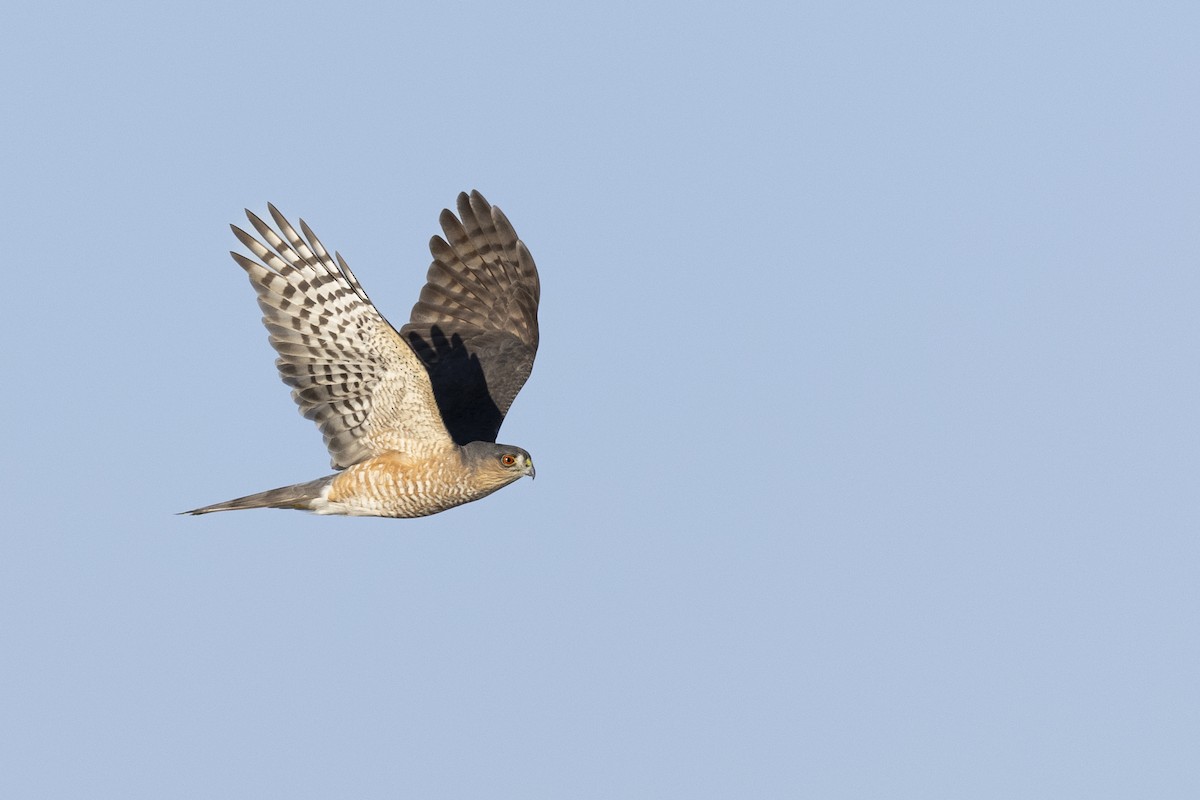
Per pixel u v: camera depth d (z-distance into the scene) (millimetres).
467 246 16953
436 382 16344
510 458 14961
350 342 14180
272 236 14078
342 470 14836
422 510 14984
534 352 16734
